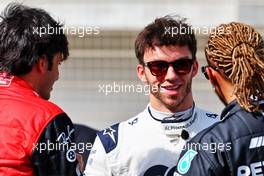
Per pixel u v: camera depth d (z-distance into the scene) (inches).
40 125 305.1
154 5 1113.4
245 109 297.1
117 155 366.6
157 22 366.3
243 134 292.4
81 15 1108.5
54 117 309.0
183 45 359.6
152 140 366.3
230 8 1094.4
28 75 322.3
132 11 1118.4
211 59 305.6
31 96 315.9
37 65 323.0
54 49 327.3
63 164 306.2
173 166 363.3
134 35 1123.3
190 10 1102.4
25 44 319.9
